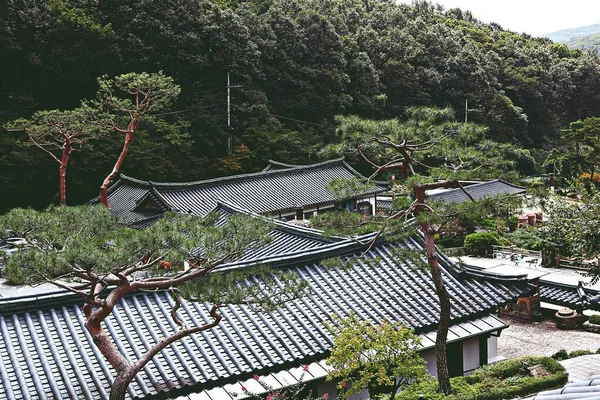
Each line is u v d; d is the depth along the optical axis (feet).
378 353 34.27
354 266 48.80
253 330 39.78
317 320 41.70
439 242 105.50
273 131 165.48
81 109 90.74
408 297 46.21
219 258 30.17
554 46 351.25
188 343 37.55
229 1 203.62
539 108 266.36
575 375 50.57
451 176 39.34
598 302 65.62
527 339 67.56
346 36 211.41
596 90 287.89
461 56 232.73
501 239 103.60
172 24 164.45
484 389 42.24
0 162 119.03
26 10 140.36
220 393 34.78
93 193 138.51
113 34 147.43
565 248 68.64
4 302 36.32
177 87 96.02
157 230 27.50
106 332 37.42
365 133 42.06
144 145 133.80
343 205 125.39
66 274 27.66
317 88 193.16
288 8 223.30
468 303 46.21
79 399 32.07
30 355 34.27
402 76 215.31
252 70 173.06
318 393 39.34
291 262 46.96
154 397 33.35
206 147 161.89
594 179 199.62
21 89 144.66
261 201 110.83
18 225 27.89
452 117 44.09
